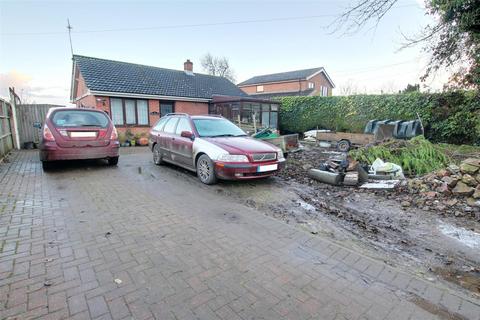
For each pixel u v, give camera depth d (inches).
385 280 93.0
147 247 109.3
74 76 665.6
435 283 94.8
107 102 514.9
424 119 458.6
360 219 156.3
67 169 259.0
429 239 131.9
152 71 684.1
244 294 82.1
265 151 203.8
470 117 399.2
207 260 101.2
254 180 235.8
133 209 152.9
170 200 171.9
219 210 156.9
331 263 102.7
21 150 403.9
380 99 535.5
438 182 193.2
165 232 124.3
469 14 236.5
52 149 224.7
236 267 97.2
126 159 334.6
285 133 752.3
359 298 82.5
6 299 75.0
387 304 80.2
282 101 738.8
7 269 89.7
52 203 157.9
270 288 85.7
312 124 674.8
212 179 205.8
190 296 80.2
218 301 78.5
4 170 248.5
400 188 208.5
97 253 102.9
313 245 117.3
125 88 543.8
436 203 176.2
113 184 206.4
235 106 648.4
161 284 85.3
